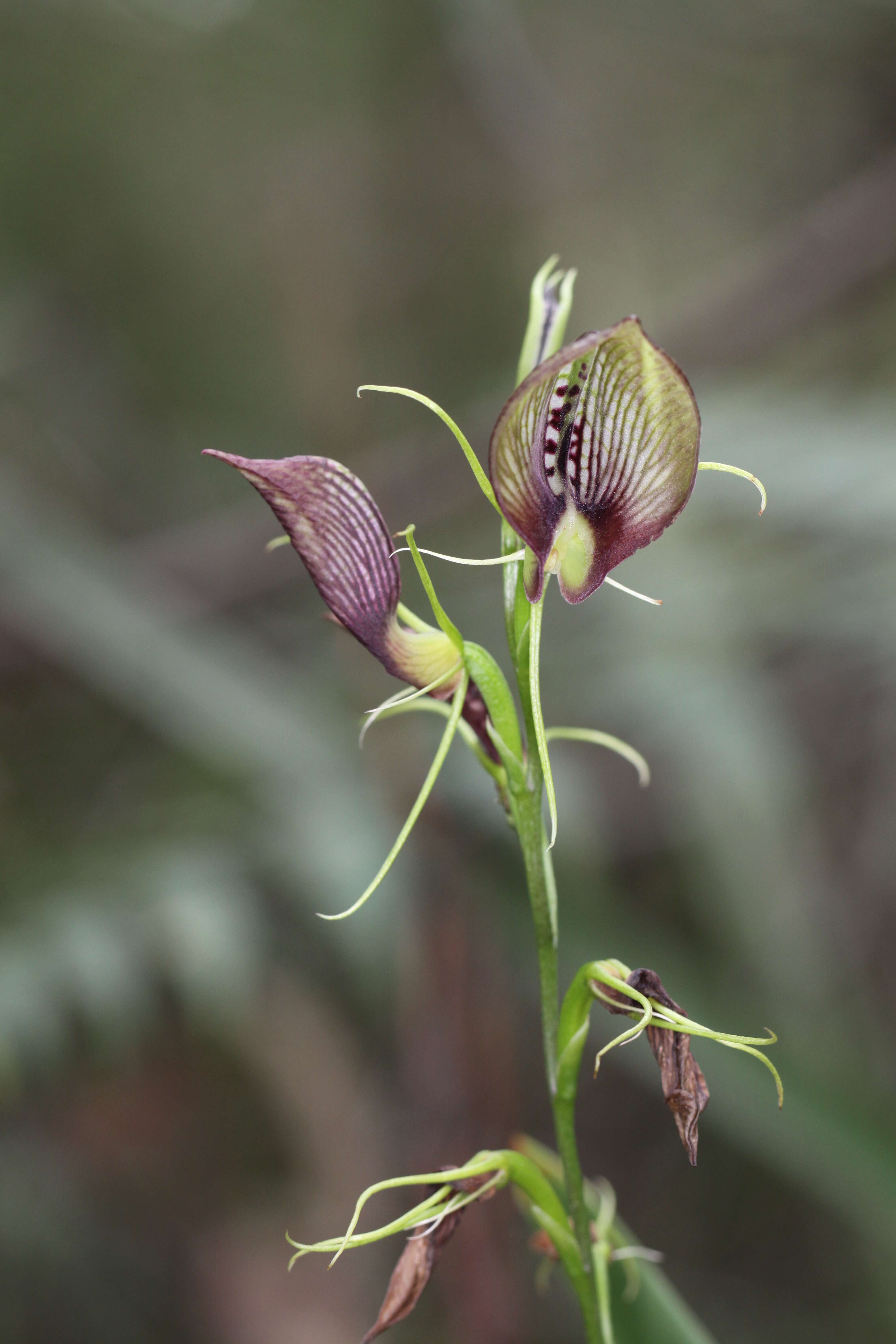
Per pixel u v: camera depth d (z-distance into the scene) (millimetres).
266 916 572
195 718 640
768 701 683
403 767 620
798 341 856
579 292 1149
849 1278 818
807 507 652
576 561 361
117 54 1075
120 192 1132
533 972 621
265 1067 797
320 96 1117
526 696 370
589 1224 377
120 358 1152
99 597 674
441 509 843
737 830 633
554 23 939
